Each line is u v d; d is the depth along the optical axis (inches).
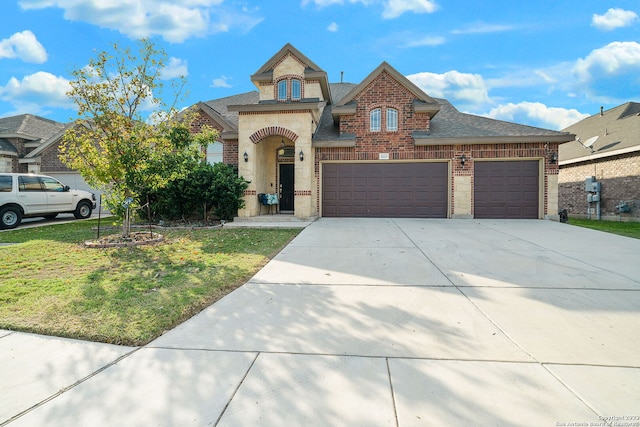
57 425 75.9
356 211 549.3
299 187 507.8
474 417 77.9
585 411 79.9
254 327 127.7
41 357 105.4
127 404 83.3
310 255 254.2
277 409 81.4
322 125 620.7
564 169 775.1
